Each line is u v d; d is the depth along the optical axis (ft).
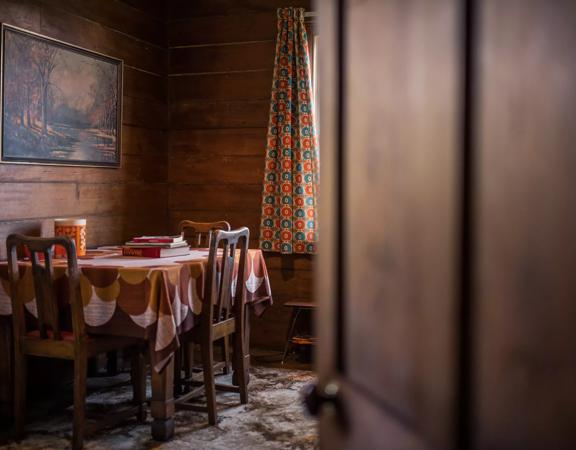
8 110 10.93
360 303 2.16
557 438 1.24
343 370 2.32
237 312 10.62
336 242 2.35
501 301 1.39
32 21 11.45
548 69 1.24
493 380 1.42
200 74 15.60
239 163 15.40
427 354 1.71
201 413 10.33
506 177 1.36
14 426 9.24
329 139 2.41
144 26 14.84
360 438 2.16
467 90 1.49
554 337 1.24
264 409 10.54
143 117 14.88
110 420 9.05
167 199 15.89
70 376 12.33
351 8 2.17
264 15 15.07
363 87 2.09
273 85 14.69
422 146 1.70
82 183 12.88
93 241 13.26
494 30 1.39
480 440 1.47
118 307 8.83
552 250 1.24
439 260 1.63
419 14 1.70
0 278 9.61
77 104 12.59
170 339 8.72
